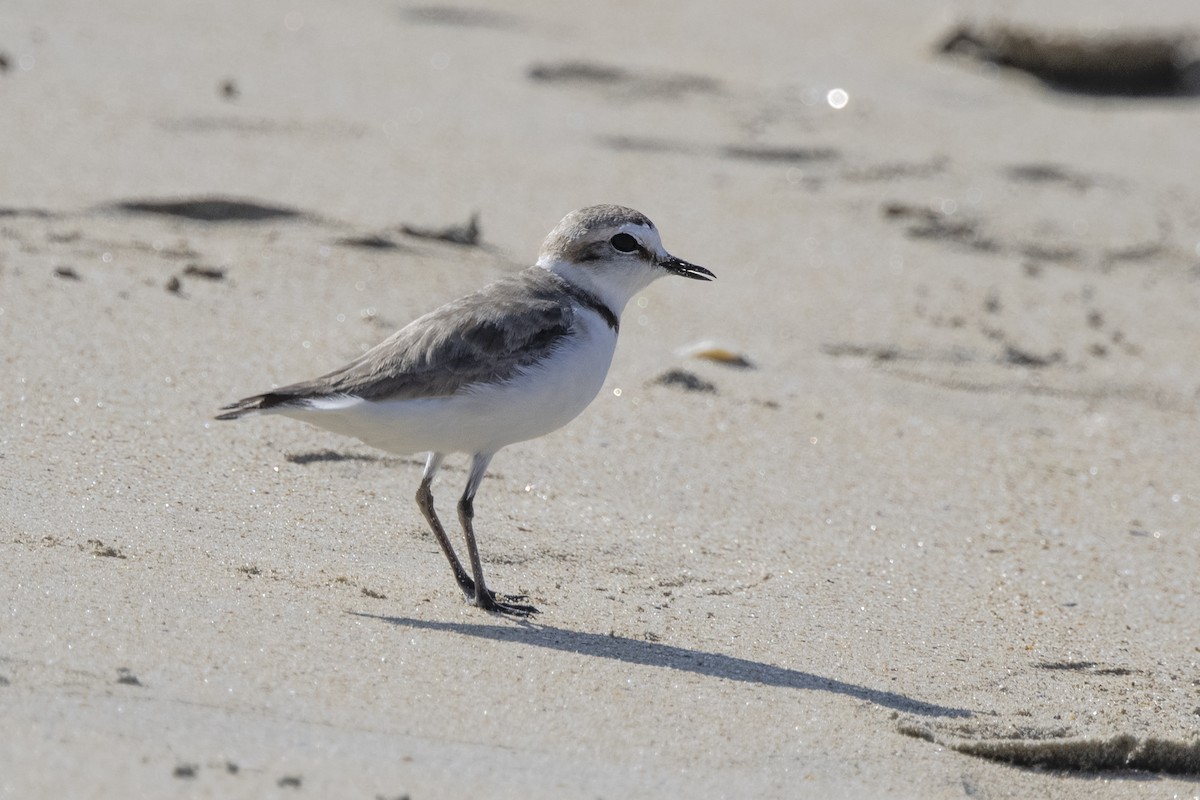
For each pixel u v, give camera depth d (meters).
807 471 13.35
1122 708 9.46
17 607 8.51
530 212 18.69
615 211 10.91
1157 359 17.45
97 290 14.56
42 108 19.52
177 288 14.88
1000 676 9.76
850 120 24.31
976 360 16.80
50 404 12.03
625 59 25.62
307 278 15.77
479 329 9.79
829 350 16.62
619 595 10.41
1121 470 14.32
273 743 7.29
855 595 10.89
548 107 23.16
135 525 10.15
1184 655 10.46
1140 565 12.14
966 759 8.62
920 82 26.89
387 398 9.53
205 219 17.03
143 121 19.64
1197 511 13.45
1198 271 20.19
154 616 8.69
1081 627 10.77
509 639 9.27
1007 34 28.12
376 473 11.99
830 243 19.64
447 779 7.16
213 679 7.98
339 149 19.86
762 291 17.89
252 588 9.42
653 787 7.53
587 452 13.09
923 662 9.82
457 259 16.84
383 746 7.48
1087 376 16.77
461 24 26.84
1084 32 28.00
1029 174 22.84
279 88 21.92
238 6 26.20
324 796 6.72
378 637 8.96
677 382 14.97
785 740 8.38
